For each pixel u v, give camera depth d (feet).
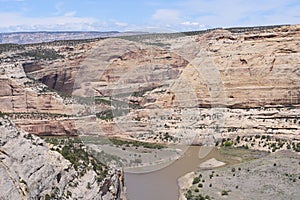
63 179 116.16
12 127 117.29
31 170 106.22
